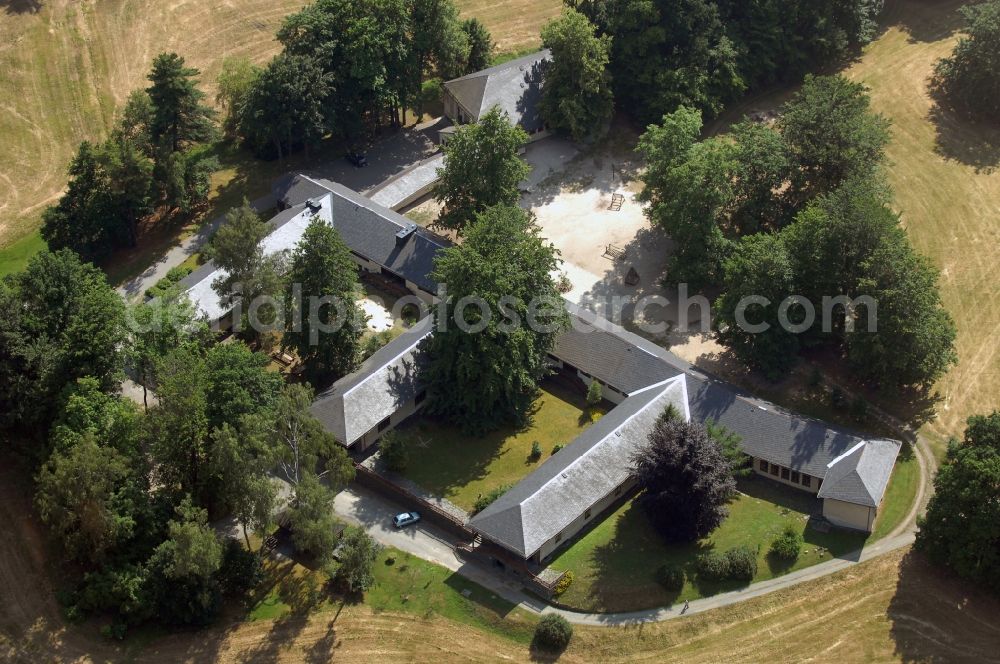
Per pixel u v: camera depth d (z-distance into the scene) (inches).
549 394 4650.6
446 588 3853.3
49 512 3725.4
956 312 4921.3
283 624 3764.8
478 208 5064.0
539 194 5777.6
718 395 4303.6
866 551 3863.2
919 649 3535.9
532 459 4325.8
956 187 5693.9
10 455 4328.3
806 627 3634.4
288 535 4092.0
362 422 4291.3
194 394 3875.5
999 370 4613.7
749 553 3809.1
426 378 4453.7
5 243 5600.4
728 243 4864.7
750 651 3577.8
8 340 4109.3
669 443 3818.9
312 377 4601.4
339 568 3823.8
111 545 3777.1
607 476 4037.9
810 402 4520.2
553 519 3870.6
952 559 3644.2
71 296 4347.9
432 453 4375.0
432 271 5024.6
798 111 5167.3
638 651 3602.4
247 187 5851.4
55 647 3668.8
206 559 3582.7
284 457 3823.8
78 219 5226.4
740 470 3966.5
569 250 5398.6
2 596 3823.8
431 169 5782.5
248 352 4183.1
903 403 4493.1
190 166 5561.0
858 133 5032.0
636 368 4488.2
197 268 5182.1
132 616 3730.3
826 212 4539.9
